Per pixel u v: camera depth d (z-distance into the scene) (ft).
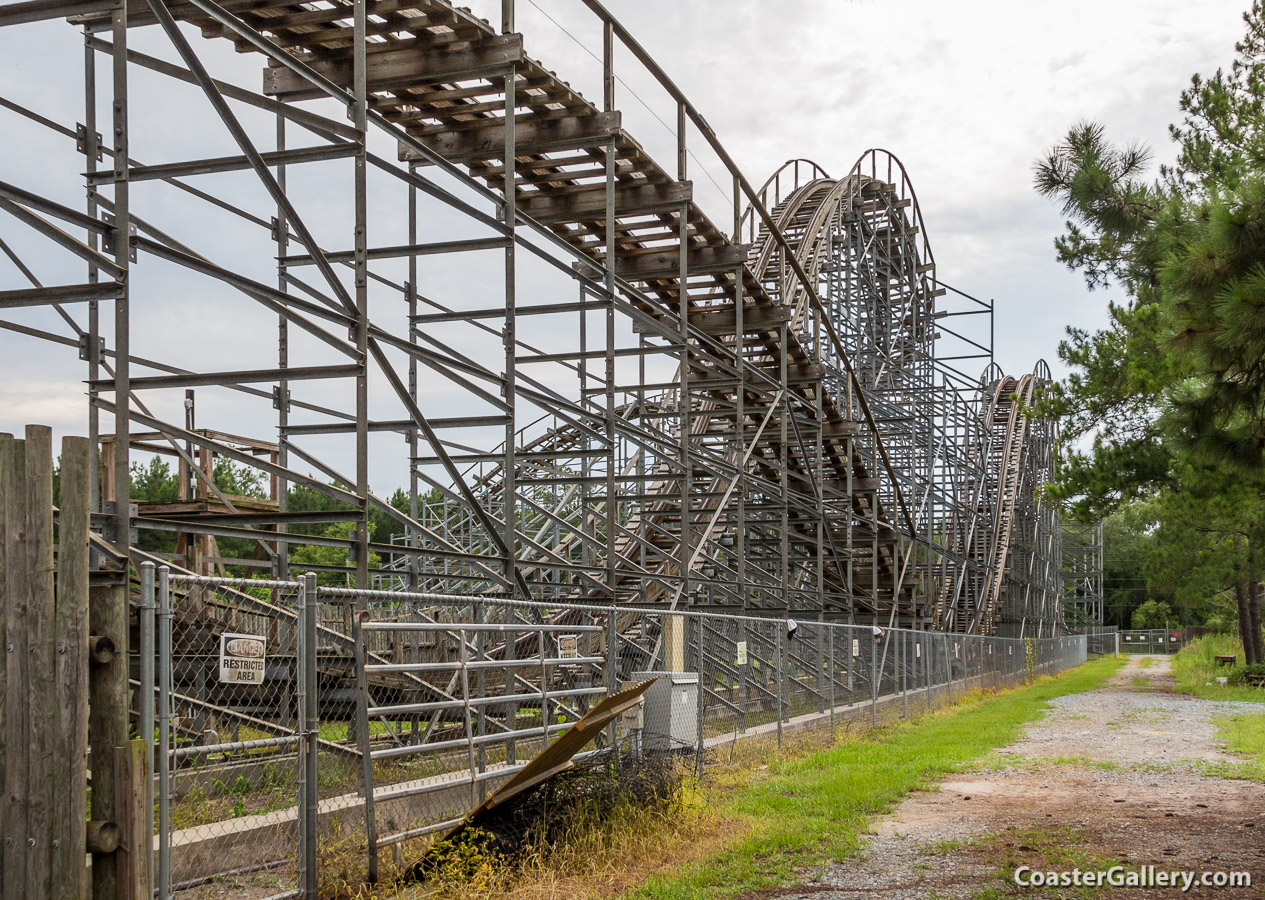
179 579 21.72
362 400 37.88
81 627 19.34
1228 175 51.62
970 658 118.93
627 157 61.72
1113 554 406.41
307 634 25.20
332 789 35.09
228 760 33.73
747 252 74.69
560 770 30.86
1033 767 53.16
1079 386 74.33
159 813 20.92
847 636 75.36
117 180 31.09
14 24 31.58
